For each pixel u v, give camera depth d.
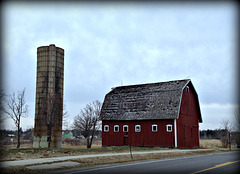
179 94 39.09
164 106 38.88
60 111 34.19
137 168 15.94
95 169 15.56
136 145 39.66
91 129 41.44
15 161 17.84
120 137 41.31
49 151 23.70
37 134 33.47
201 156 25.20
